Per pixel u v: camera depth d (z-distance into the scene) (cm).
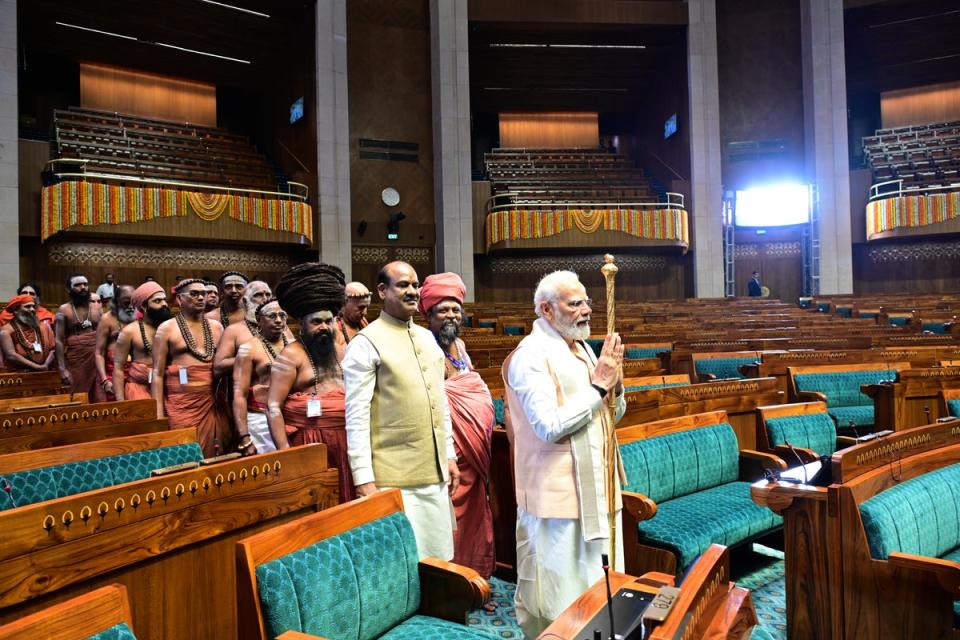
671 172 2162
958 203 1825
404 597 212
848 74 2217
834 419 577
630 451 350
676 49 2117
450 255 1916
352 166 1916
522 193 1997
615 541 235
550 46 2119
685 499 365
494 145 2480
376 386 278
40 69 1959
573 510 238
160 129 1934
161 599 214
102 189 1450
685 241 1975
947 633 231
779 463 395
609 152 2355
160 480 213
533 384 238
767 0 2116
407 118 1977
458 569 215
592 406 227
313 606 183
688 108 2050
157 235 1518
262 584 175
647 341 895
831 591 256
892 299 1520
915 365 633
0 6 1408
